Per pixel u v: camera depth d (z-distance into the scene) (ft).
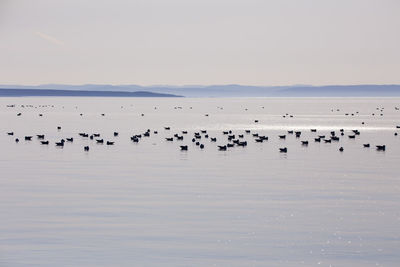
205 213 175.32
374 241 149.48
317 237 152.87
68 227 159.63
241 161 294.87
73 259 136.15
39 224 162.61
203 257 138.31
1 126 561.02
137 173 251.39
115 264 133.69
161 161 293.43
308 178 239.91
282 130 530.27
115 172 254.27
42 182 227.81
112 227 160.25
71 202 189.67
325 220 168.25
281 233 155.63
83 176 242.99
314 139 420.36
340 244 147.54
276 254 140.67
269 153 333.42
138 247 144.15
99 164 281.54
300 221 167.12
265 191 209.46
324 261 136.87
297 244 147.43
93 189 212.43
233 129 539.29
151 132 491.31
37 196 199.52
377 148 357.20
